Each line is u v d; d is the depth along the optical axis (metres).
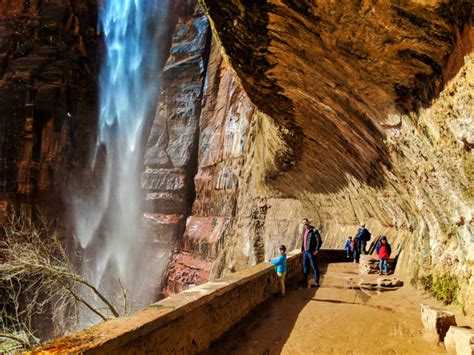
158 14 46.97
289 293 8.67
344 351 5.04
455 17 4.29
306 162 16.42
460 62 4.46
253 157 27.20
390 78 5.91
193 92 40.78
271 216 26.27
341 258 15.66
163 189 39.84
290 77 7.80
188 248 36.12
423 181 7.20
